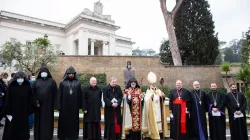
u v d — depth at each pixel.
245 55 13.15
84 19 28.78
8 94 5.98
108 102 6.73
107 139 6.84
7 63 15.87
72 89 6.68
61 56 17.05
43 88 6.47
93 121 6.65
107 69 17.20
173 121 6.98
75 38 30.14
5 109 5.91
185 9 21.08
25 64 14.95
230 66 16.31
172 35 16.86
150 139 7.00
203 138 6.68
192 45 20.50
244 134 6.78
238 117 6.79
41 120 6.32
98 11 31.86
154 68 17.17
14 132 5.93
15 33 27.47
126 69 10.77
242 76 10.42
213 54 20.53
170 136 7.13
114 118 6.81
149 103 6.86
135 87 6.93
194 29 20.62
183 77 16.98
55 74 16.80
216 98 7.00
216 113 6.84
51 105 6.56
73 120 6.59
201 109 6.89
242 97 6.98
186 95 6.97
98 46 33.03
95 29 30.05
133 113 6.63
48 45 16.00
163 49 23.44
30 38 28.62
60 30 31.52
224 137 6.81
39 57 15.07
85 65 17.17
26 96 6.14
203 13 20.80
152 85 7.23
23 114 6.05
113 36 31.95
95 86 6.93
